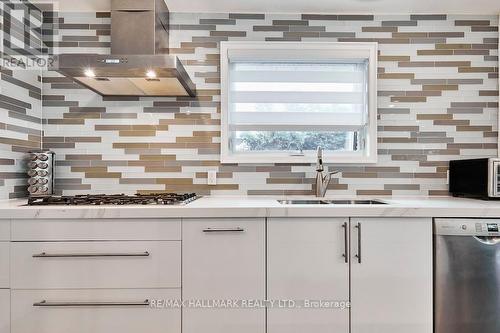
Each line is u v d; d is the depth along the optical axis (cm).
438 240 169
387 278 168
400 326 169
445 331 168
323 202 221
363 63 239
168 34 228
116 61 167
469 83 232
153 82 195
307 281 168
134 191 230
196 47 231
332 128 237
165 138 231
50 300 165
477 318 168
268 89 236
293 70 239
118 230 166
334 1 217
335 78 236
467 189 211
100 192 230
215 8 226
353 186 233
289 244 168
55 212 163
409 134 232
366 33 232
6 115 196
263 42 229
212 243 167
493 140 232
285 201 219
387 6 224
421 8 226
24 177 213
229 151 236
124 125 231
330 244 168
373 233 169
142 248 166
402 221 170
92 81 193
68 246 165
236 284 167
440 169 233
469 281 168
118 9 192
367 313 168
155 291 167
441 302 168
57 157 230
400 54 232
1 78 191
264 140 242
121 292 166
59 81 231
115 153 230
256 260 168
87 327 165
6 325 164
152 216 165
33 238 164
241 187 231
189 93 222
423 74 232
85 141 230
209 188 231
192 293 167
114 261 166
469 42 232
